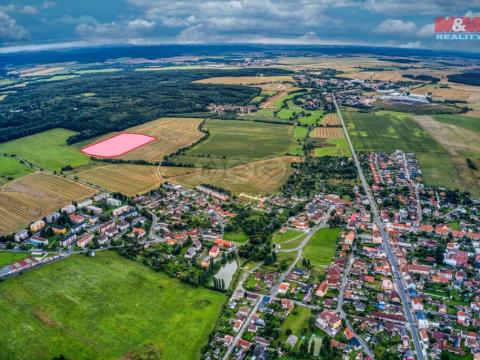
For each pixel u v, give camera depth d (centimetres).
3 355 19462
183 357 19438
